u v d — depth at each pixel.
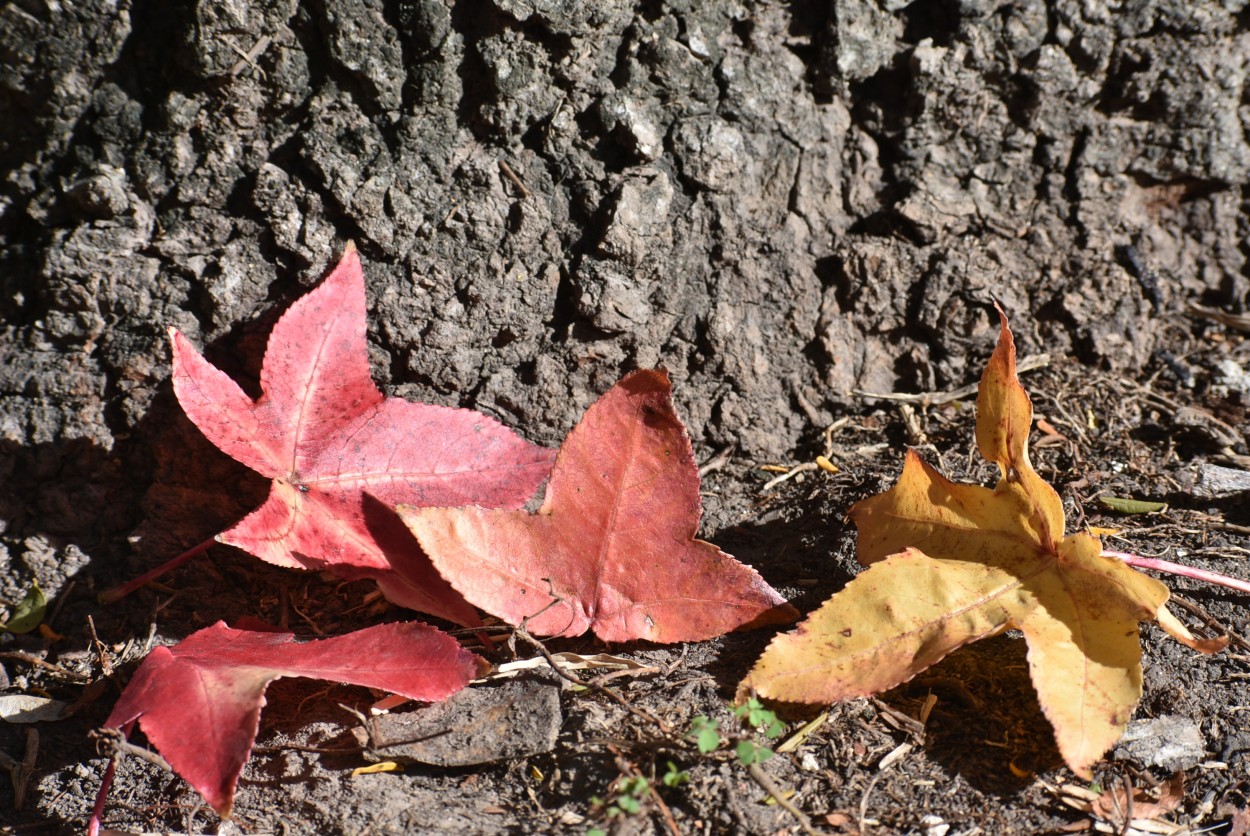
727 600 0.75
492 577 0.75
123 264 0.78
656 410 0.75
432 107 0.78
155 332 0.78
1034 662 0.72
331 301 0.77
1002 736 0.74
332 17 0.76
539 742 0.73
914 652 0.73
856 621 0.73
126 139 0.77
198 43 0.76
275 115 0.77
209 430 0.76
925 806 0.72
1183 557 0.77
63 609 0.78
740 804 0.72
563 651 0.76
